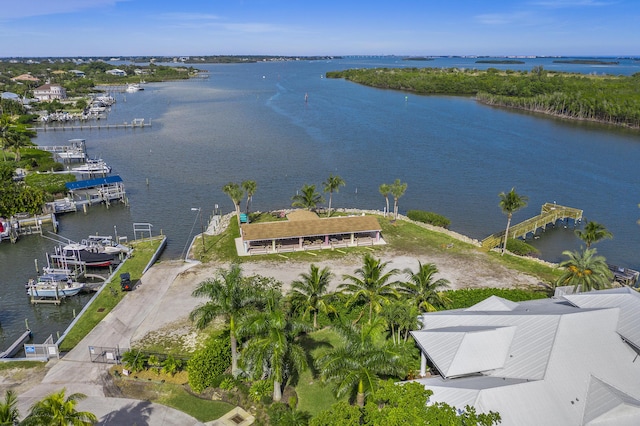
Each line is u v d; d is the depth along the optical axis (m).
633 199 104.31
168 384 40.94
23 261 72.25
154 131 172.50
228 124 185.25
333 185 86.44
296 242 75.56
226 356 41.72
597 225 59.25
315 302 48.84
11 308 58.88
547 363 35.06
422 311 47.75
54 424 27.23
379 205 99.88
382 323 34.75
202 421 36.56
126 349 46.62
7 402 28.89
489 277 65.12
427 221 86.19
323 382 36.47
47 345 44.59
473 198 104.50
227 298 38.78
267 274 64.44
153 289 59.75
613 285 63.84
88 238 80.12
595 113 196.25
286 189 108.88
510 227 84.31
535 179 117.81
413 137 163.00
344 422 30.03
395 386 32.47
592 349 36.28
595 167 128.25
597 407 32.47
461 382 35.03
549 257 76.88
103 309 54.69
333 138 160.62
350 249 73.88
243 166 126.50
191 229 85.38
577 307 42.12
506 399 32.84
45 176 108.12
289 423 34.53
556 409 32.50
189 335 49.28
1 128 136.12
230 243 75.81
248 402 38.41
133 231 84.56
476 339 37.88
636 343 35.97
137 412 37.38
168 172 121.12
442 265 68.75
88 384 40.88
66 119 191.50
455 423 29.08
